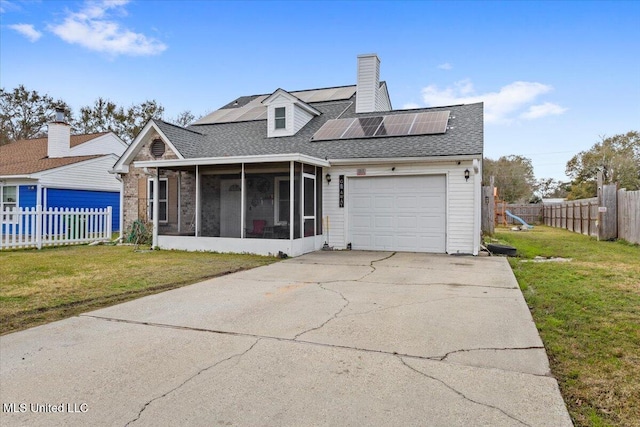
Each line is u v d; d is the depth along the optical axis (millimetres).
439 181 10867
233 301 5637
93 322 4672
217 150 13234
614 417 2631
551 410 2684
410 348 3816
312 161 10516
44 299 5707
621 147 36281
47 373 3309
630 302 5406
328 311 5102
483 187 17156
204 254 10727
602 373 3273
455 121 12414
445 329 4363
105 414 2680
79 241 13250
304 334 4230
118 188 21375
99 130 34750
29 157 21141
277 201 11406
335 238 11797
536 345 3863
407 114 13469
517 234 17953
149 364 3477
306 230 11047
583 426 2533
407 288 6441
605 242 13664
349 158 11133
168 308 5273
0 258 9844
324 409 2723
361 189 11617
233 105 20625
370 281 7023
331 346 3879
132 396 2916
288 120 13781
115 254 10742
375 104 15211
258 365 3443
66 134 20656
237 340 4062
